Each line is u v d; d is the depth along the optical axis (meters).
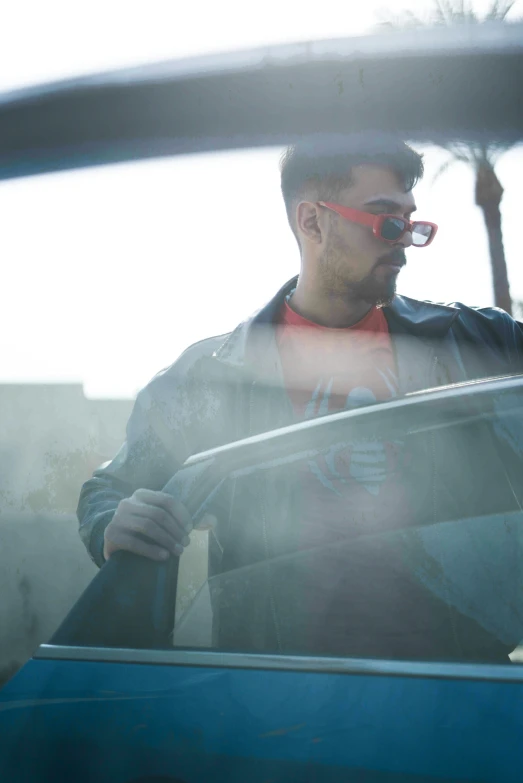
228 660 1.60
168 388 2.23
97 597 1.74
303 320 2.17
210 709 1.54
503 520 1.65
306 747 1.45
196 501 1.79
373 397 2.10
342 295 2.12
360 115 2.12
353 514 1.71
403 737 1.40
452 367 2.13
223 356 2.17
